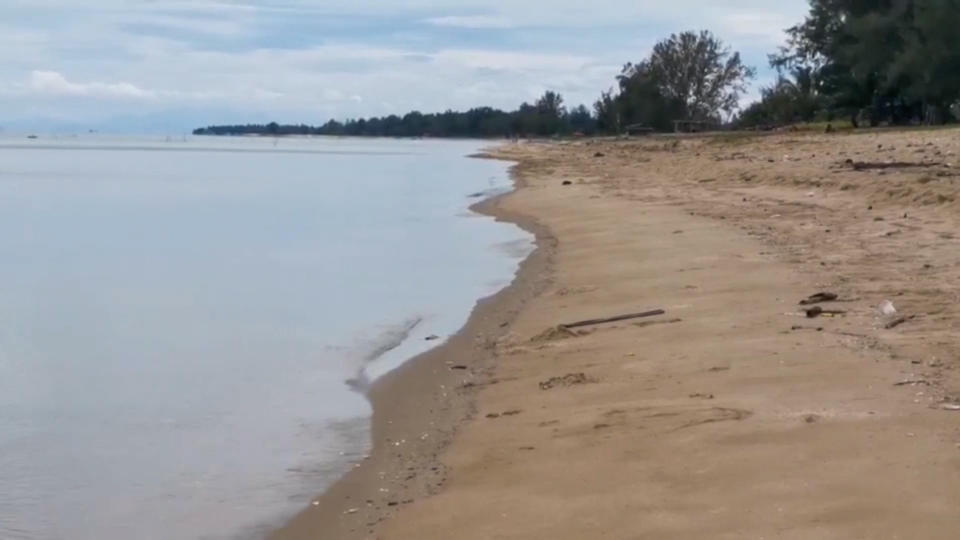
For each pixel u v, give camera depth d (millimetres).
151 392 10047
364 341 12109
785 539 5176
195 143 174000
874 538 5094
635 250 17094
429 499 6512
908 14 63469
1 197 39219
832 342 9203
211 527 6449
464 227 24875
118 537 6352
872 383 7766
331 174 55969
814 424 6859
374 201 34969
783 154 38719
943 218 17578
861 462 6078
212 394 9875
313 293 15875
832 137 47531
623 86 118562
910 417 6844
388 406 9039
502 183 41000
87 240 24422
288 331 12930
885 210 19203
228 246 22688
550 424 7746
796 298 11516
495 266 17844
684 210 22734
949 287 11586
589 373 9156
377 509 6500
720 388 8055
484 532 5805
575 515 5844
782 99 84250
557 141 110938
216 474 7461
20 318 14352
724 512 5590
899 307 10570
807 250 15125
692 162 41250
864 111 69125
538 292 14227
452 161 71250
